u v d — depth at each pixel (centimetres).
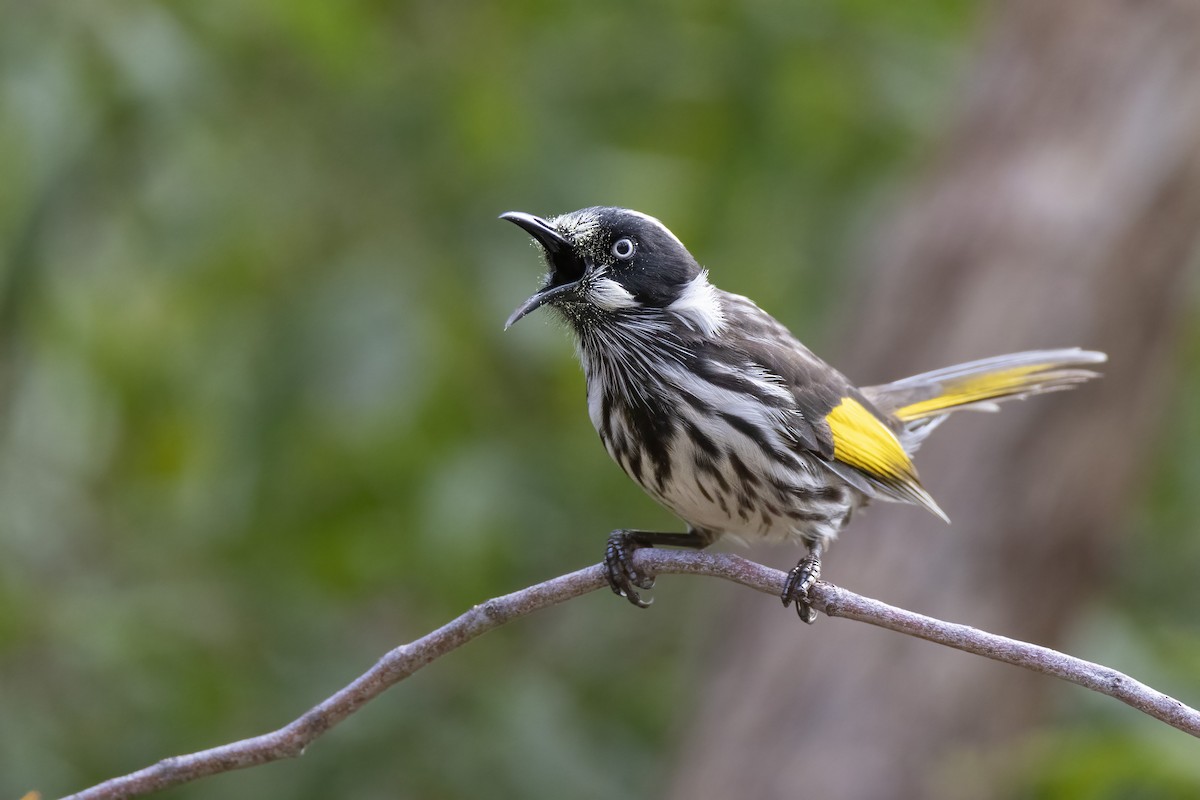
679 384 838
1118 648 1170
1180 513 1419
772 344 870
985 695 1176
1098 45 1254
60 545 1315
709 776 1180
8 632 1182
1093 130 1242
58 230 1123
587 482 1296
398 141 1224
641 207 1263
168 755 1170
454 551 1167
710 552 725
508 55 1251
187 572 1298
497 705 1197
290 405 1156
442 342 1177
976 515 1191
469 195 1206
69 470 1340
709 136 1290
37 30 1118
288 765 1185
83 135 1123
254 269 1244
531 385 1273
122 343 1295
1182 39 1243
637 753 1284
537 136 1227
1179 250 1236
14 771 1133
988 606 1183
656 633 1456
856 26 1289
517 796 1165
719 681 1225
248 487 1173
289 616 1232
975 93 1284
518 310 852
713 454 838
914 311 1229
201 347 1252
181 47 1143
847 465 866
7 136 1151
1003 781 1126
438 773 1177
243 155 1216
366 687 677
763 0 1258
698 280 864
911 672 1168
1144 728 1029
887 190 1305
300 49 1203
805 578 820
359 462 1216
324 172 1223
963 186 1254
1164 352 1252
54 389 1291
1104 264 1217
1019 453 1201
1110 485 1232
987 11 1317
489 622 682
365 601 1297
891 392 1051
